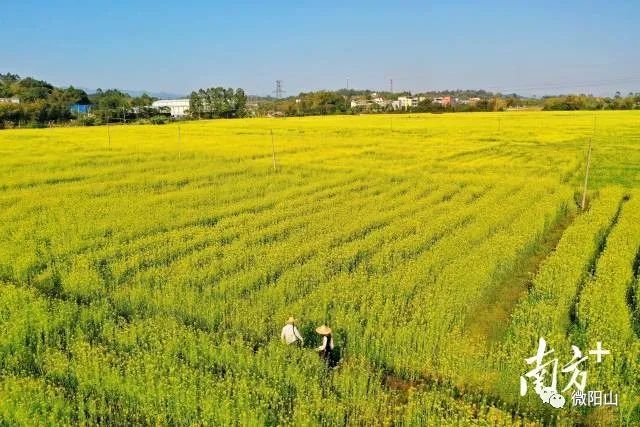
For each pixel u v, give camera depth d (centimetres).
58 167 4319
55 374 1395
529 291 2014
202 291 1959
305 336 1641
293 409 1293
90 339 1617
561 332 1597
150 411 1238
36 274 2095
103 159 4650
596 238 2577
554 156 5209
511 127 7538
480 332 1712
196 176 4019
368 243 2456
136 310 1791
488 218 2842
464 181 3906
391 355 1510
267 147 5616
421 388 1325
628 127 7281
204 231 2677
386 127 7769
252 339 1599
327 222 2811
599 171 4569
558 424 1245
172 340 1498
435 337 1554
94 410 1239
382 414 1285
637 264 2284
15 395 1228
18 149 5262
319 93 15412
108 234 2658
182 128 7962
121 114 11881
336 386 1362
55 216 2912
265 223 2833
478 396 1345
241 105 14025
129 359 1427
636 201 3231
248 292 1953
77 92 15625
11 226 2672
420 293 1877
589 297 1770
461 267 2075
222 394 1259
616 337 1549
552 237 2797
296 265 2184
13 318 1633
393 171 4300
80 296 1936
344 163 4741
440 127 7700
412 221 2847
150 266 2205
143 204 3212
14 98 15062
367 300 1839
